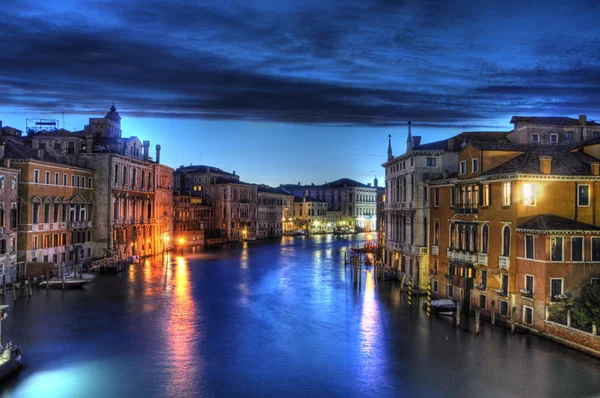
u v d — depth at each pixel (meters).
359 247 102.12
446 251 42.78
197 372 26.91
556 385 24.78
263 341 32.41
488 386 24.84
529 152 36.62
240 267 70.12
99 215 69.94
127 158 75.69
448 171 47.84
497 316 35.69
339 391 24.56
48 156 61.22
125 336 33.22
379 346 31.20
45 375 26.25
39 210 55.62
